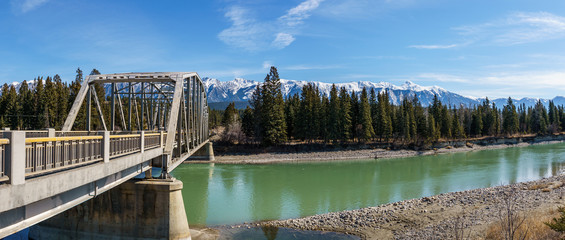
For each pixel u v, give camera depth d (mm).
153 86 26891
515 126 98312
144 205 13609
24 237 15891
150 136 13914
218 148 61031
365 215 19609
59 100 62625
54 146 7191
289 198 25984
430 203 21781
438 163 49438
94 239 13844
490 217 17078
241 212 21750
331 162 52906
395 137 74062
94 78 20234
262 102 66500
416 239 15148
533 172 38312
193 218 20359
